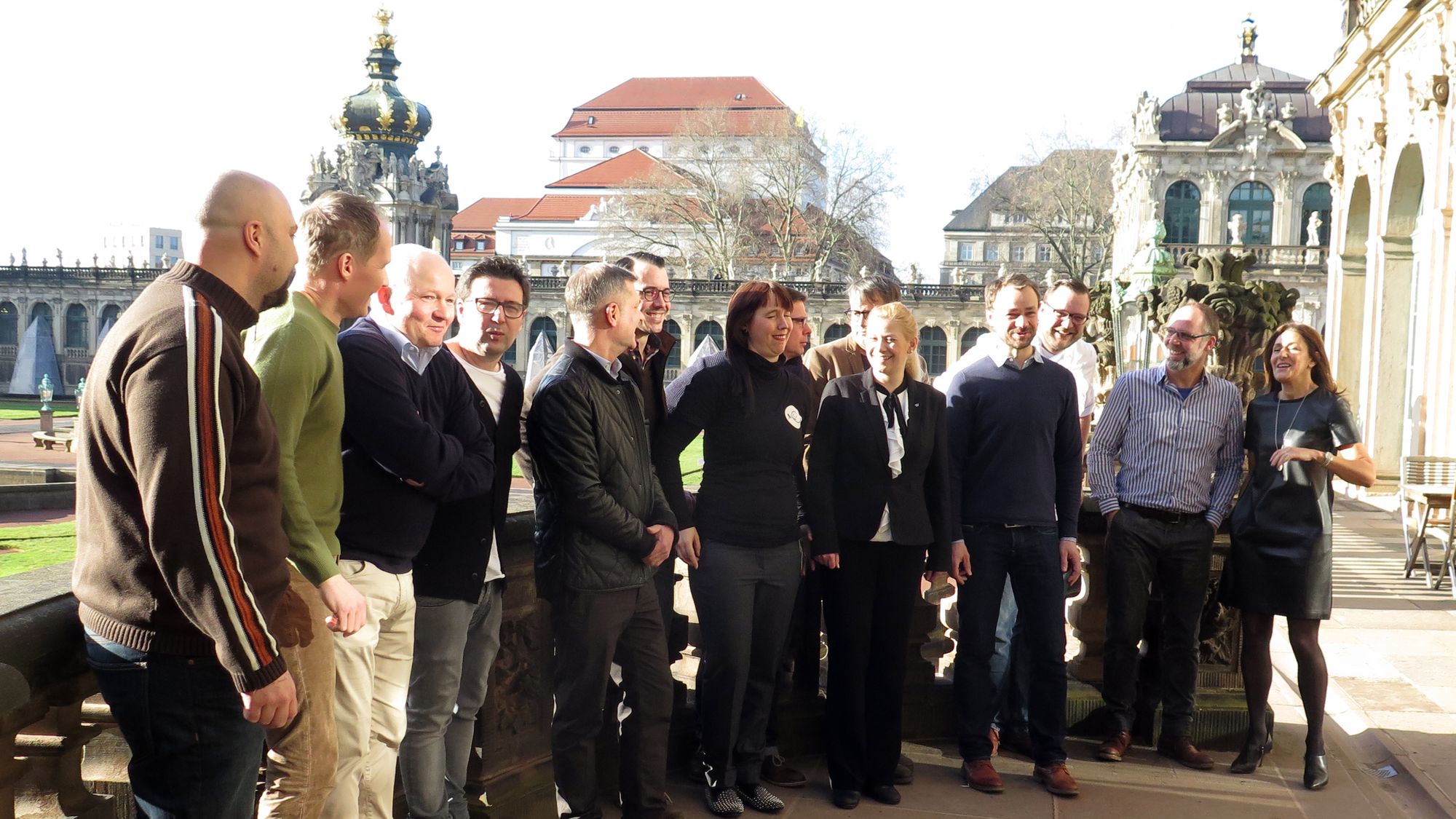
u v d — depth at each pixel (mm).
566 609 4434
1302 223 62219
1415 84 19688
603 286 4391
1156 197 63125
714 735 4988
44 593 3016
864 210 75625
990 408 5461
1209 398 5805
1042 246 104625
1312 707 5629
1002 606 6199
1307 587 5578
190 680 2654
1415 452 18562
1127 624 5883
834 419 5195
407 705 4102
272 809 3066
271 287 2838
